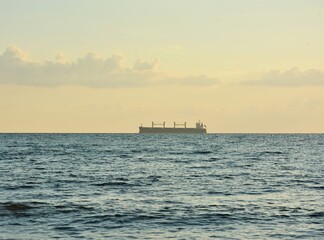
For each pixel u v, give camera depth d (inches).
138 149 4753.9
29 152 4069.9
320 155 3762.3
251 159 3253.0
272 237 938.1
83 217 1119.0
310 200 1390.3
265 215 1151.6
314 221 1084.5
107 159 3191.4
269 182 1850.4
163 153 3998.5
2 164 2701.8
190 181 1877.5
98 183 1790.1
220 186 1717.5
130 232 976.9
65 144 6146.7
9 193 1526.8
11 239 912.9
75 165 2664.9
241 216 1139.3
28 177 2000.5
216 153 4033.0
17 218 1106.7
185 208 1241.4
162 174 2165.4
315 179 1967.3
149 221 1080.8
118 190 1601.9
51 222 1065.5
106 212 1178.0
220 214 1160.8
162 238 927.7
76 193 1526.8
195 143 6742.1
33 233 962.1
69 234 956.0
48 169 2395.4
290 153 4067.4
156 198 1418.6
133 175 2113.7
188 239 921.5
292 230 997.2
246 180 1923.0
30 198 1416.1
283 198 1430.9
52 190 1599.4
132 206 1269.7
